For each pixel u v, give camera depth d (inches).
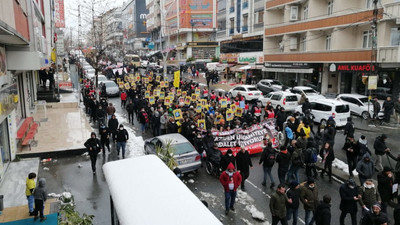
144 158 221.9
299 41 1438.2
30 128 684.7
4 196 406.9
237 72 1870.1
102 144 581.3
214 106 804.0
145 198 160.9
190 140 593.3
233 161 430.9
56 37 1498.5
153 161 215.3
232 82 1830.7
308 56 1284.4
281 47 1498.5
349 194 320.2
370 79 840.9
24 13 513.0
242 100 840.9
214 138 557.6
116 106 1093.1
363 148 452.8
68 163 545.0
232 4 2017.7
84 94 1115.3
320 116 789.2
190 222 137.1
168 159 431.2
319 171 501.4
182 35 2982.3
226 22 2114.9
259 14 1743.4
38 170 507.2
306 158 446.6
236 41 1950.1
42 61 768.3
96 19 1660.9
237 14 1956.2
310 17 1293.1
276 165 538.0
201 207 150.9
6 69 520.4
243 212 378.6
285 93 950.4
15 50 566.6
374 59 992.2
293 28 1387.8
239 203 400.5
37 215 341.1
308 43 1311.5
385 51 953.5
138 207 151.8
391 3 946.1
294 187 320.5
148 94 919.7
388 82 1056.2
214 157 485.7
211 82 1797.5
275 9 1565.0
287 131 570.9
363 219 287.7
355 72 1167.6
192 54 2709.2
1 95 433.4
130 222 139.9
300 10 1418.6
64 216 333.1
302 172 503.8
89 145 488.1
